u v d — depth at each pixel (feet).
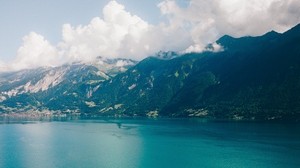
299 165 510.99
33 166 506.48
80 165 513.45
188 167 506.89
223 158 565.94
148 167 505.25
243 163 527.40
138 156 587.68
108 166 509.76
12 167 500.33
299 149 641.40
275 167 500.74
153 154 606.55
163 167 506.89
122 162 538.47
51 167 499.10
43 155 591.37
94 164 521.65
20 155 591.37
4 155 589.73
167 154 606.55
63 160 548.31
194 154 603.67
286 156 575.79
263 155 585.63
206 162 538.06
